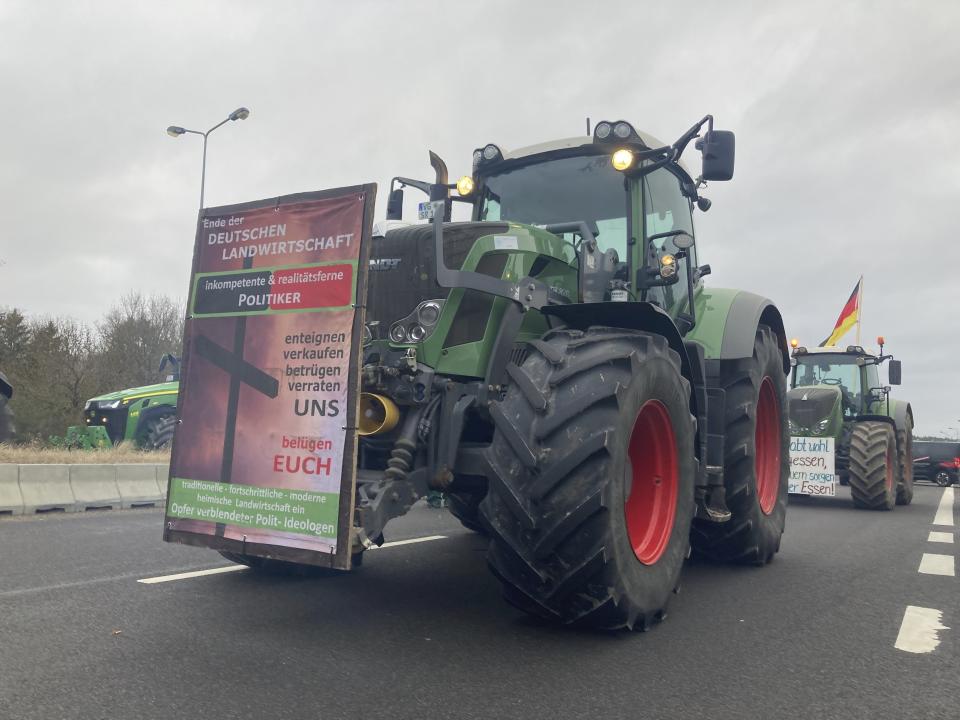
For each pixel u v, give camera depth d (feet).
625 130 15.60
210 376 12.39
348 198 11.62
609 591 10.97
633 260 16.01
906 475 41.42
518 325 13.14
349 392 11.10
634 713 8.57
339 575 15.60
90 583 14.33
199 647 10.48
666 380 12.94
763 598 14.73
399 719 8.17
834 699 9.15
